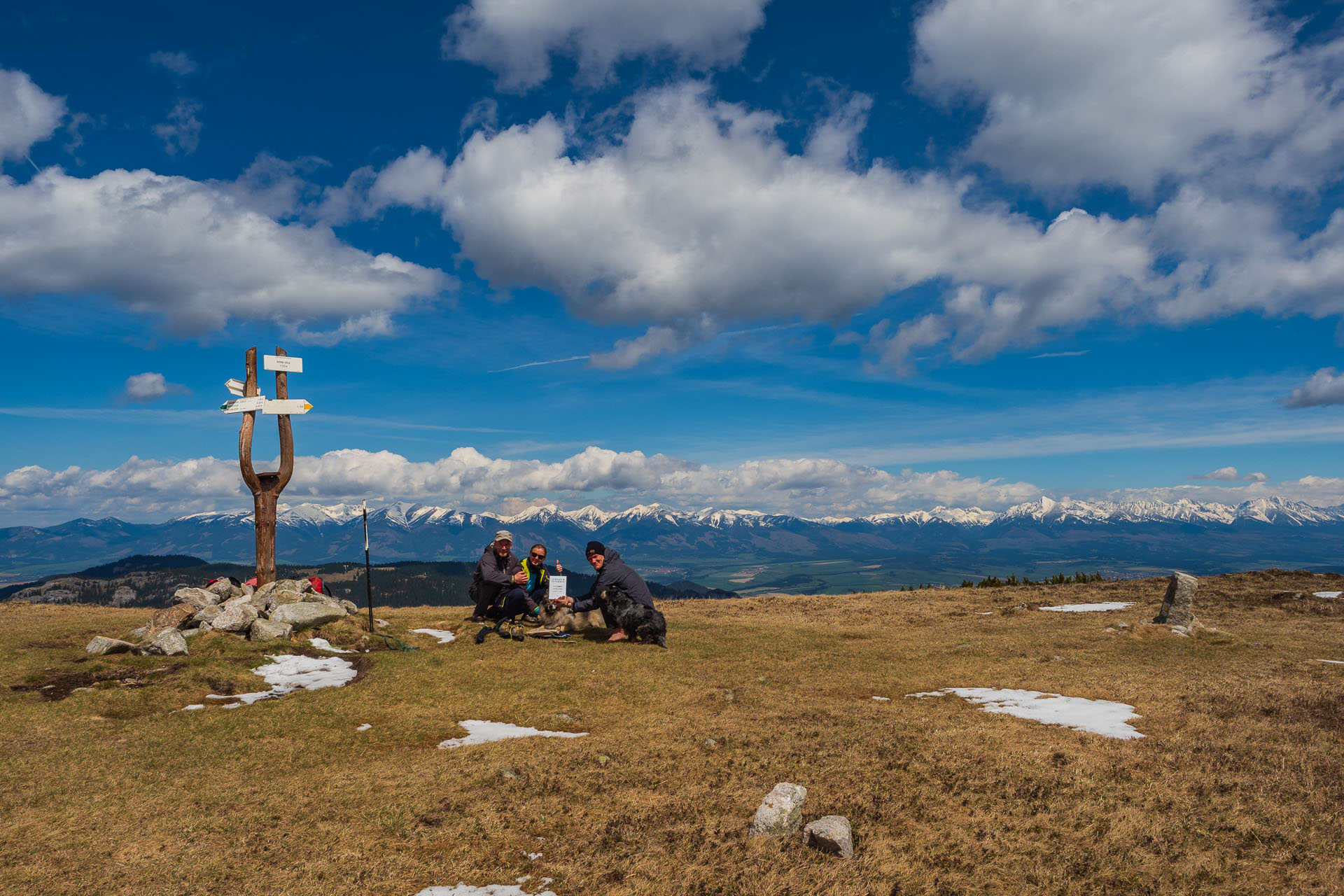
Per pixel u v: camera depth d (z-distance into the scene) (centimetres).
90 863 511
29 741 800
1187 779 645
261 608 1436
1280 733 784
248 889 472
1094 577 2848
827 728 840
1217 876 477
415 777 685
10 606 1981
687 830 559
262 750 788
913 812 590
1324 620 1820
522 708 964
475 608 1675
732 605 2456
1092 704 955
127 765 730
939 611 2230
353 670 1219
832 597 2702
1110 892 461
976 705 994
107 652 1184
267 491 1602
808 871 490
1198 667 1219
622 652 1352
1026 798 612
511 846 538
